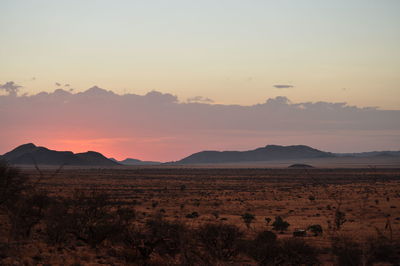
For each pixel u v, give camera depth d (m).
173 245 30.66
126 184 179.25
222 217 79.94
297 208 97.56
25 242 34.28
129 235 32.38
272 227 66.12
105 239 39.91
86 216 39.16
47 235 39.81
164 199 115.75
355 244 29.00
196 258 29.23
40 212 39.38
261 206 101.88
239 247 34.41
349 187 154.50
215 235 33.47
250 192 144.12
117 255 33.53
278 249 33.75
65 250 33.88
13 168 39.16
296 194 135.25
